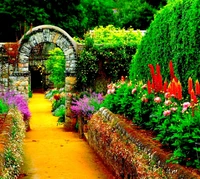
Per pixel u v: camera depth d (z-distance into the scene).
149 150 6.95
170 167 5.95
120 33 22.70
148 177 6.30
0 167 6.20
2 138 7.93
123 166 8.12
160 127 7.40
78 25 30.05
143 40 14.27
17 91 19.67
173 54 11.45
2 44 19.53
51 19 29.14
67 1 29.27
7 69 19.59
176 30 11.10
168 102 7.72
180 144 6.18
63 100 27.80
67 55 19.91
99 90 20.00
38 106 31.86
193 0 10.36
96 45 19.94
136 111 9.22
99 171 9.84
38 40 19.69
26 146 13.27
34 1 28.31
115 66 20.06
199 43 9.84
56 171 9.91
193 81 9.97
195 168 5.89
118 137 8.99
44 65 39.62
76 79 19.91
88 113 15.83
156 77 9.01
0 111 13.70
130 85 11.28
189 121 6.34
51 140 15.02
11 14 27.64
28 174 9.62
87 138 14.05
